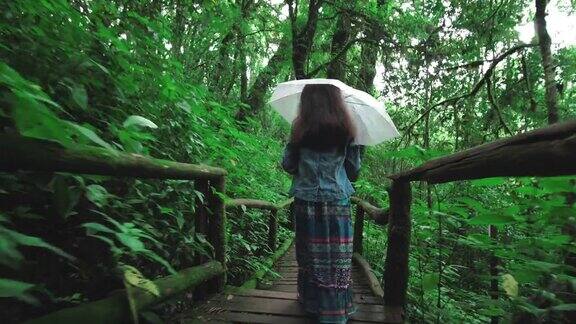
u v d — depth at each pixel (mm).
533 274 1628
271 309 2787
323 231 2580
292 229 7836
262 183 6820
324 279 2537
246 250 4504
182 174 2139
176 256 2479
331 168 2604
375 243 5785
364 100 2953
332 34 9664
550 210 1504
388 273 2939
